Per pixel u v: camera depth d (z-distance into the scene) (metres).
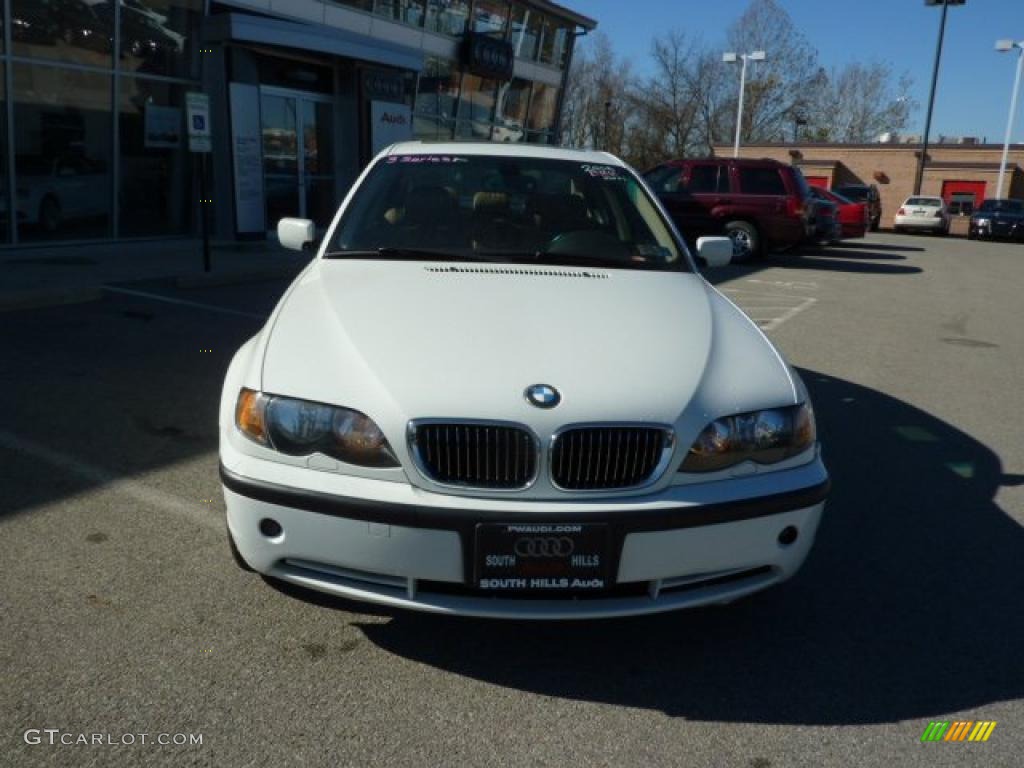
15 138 11.49
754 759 2.52
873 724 2.70
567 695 2.77
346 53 15.35
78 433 4.86
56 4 11.70
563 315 3.18
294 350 2.93
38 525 3.73
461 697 2.74
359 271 3.63
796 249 19.70
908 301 12.22
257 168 14.25
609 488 2.65
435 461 2.63
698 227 15.91
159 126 13.58
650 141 50.62
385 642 3.01
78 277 9.80
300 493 2.65
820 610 3.38
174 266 11.00
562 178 4.43
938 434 5.75
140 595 3.21
